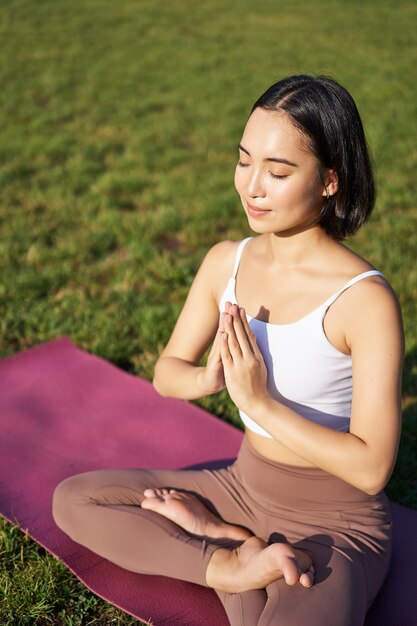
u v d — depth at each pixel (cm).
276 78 233
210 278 254
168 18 1542
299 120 202
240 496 250
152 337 429
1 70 1115
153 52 1245
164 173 717
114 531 248
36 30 1405
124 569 261
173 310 454
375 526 231
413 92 1007
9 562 267
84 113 916
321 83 206
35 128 847
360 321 212
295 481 232
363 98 972
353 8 1644
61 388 380
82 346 423
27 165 727
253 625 215
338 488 229
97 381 387
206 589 254
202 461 329
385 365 208
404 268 514
